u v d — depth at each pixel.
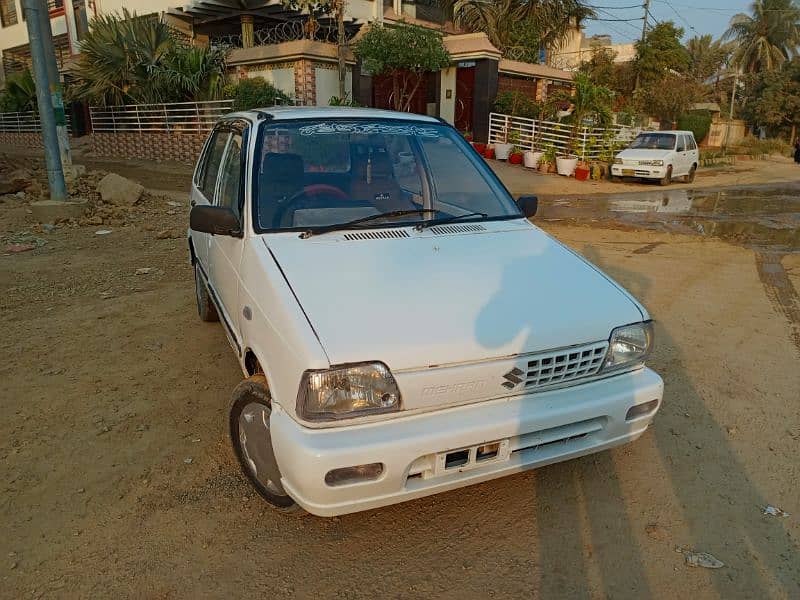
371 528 2.87
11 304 5.84
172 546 2.73
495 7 26.72
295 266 2.87
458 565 2.64
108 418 3.76
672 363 4.63
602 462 3.38
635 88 31.22
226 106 19.47
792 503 3.05
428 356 2.43
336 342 2.40
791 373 4.48
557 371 2.64
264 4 21.12
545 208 12.73
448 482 2.50
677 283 6.84
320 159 3.60
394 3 26.09
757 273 7.35
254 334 2.88
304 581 2.54
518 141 20.25
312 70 19.33
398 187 3.72
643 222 11.06
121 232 9.13
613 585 2.54
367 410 2.37
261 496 2.96
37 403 3.94
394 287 2.76
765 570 2.62
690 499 3.08
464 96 22.42
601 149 19.22
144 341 4.93
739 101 48.28
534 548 2.75
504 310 2.69
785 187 17.80
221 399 4.00
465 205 3.80
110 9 26.27
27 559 2.64
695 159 18.86
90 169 18.36
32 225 9.41
